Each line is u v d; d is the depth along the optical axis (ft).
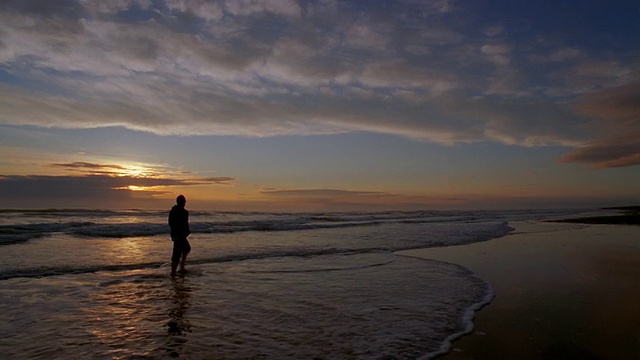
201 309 21.34
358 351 15.42
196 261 36.60
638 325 18.42
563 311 20.80
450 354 14.99
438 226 89.40
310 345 16.06
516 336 16.94
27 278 27.91
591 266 34.88
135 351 15.26
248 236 60.80
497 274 31.40
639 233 69.82
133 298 23.34
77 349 15.38
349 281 28.86
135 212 132.36
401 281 28.94
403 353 15.15
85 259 36.04
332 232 70.49
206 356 14.83
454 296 24.35
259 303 22.67
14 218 92.48
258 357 14.78
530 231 74.69
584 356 14.58
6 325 18.11
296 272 32.14
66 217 103.09
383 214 182.29
